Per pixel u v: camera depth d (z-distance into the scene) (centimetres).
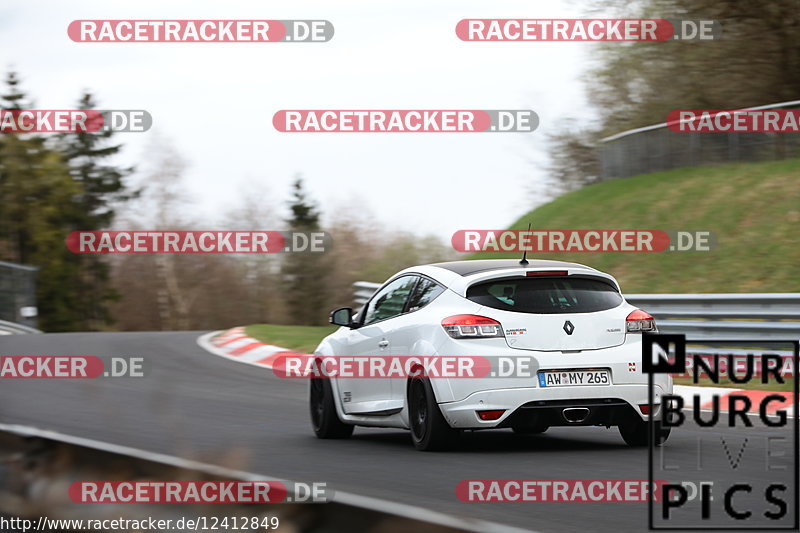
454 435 2858
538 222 9250
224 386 4869
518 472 2480
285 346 6694
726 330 4762
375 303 3294
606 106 14938
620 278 7431
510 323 2806
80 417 3672
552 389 2764
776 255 6638
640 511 1981
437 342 2841
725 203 7619
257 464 2688
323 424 3294
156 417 3697
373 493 2227
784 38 11925
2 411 3844
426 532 1230
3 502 1848
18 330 11119
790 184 7469
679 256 7256
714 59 12512
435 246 18512
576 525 1867
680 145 8962
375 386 3112
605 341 2827
